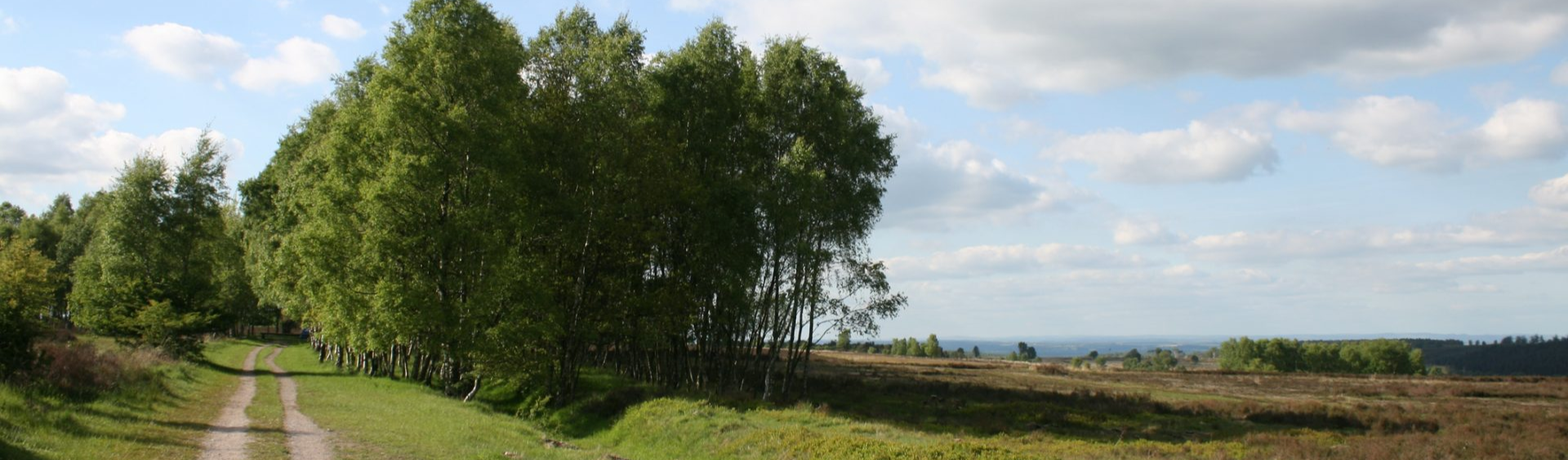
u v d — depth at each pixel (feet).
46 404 60.70
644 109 125.08
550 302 114.93
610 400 112.78
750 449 76.95
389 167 108.78
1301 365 543.80
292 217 153.48
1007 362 422.00
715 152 129.70
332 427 72.38
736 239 123.54
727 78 133.18
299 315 168.14
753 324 137.69
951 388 186.39
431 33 111.96
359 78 147.13
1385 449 97.55
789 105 132.26
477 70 113.70
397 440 67.00
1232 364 562.25
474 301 110.32
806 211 123.13
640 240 120.78
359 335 115.34
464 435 72.54
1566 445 103.19
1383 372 527.81
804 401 127.54
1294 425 137.59
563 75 125.59
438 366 147.02
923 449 72.38
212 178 193.36
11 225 322.34
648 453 85.87
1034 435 109.09
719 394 125.39
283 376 147.84
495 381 123.95
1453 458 94.48
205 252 202.49
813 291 129.80
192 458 51.57
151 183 181.57
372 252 111.04
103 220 190.90
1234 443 103.30
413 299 107.86
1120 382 251.60
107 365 81.92
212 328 187.73
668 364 143.54
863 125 135.44
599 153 117.50
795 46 134.21
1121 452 90.53
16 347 67.15
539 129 117.70
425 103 108.78
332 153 118.83
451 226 111.04
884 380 209.36
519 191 114.52
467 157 112.88
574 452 72.59
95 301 165.27
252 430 67.36
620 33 132.98
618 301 122.83
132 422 63.62
